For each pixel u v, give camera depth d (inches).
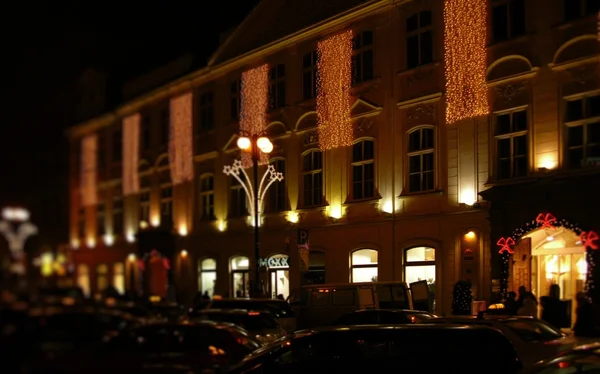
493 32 908.0
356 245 1061.1
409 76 1001.5
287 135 1198.9
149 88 1624.0
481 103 903.7
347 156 1084.5
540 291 829.2
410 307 816.3
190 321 570.6
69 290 1667.1
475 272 896.3
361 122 1069.1
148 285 1573.6
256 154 968.9
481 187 900.6
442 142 954.1
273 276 1222.3
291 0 1216.8
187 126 1460.4
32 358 724.0
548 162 831.7
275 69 1247.5
